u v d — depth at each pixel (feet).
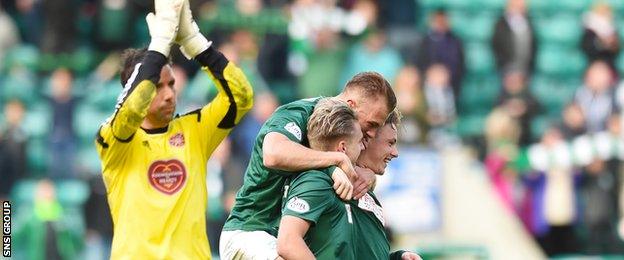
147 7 111.96
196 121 43.27
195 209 42.04
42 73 112.47
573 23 128.57
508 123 105.91
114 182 41.91
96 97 108.17
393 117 43.21
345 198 40.37
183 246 41.47
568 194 98.99
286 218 39.83
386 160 42.78
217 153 91.56
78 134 106.32
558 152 100.17
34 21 117.91
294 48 109.50
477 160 103.35
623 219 99.71
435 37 111.04
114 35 110.32
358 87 41.96
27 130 107.45
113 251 41.47
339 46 109.19
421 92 100.53
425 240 86.58
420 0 127.95
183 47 42.73
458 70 110.73
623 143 101.71
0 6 118.83
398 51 116.16
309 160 40.34
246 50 106.93
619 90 110.83
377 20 115.14
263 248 42.06
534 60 118.42
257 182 42.39
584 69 124.47
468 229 87.76
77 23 114.32
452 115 108.68
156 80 40.68
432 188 87.45
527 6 129.18
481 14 128.26
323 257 40.27
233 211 43.73
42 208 90.53
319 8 110.22
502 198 98.27
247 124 94.38
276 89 108.68
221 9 109.81
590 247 98.53
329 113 40.96
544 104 121.49
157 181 41.75
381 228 42.45
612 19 127.34
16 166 102.37
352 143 41.04
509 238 88.53
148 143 42.01
